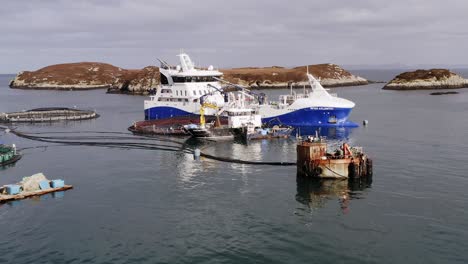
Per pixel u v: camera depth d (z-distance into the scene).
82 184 46.72
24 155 63.78
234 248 30.23
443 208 37.16
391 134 78.38
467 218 34.78
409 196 40.56
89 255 29.52
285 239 31.58
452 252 29.11
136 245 30.97
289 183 45.78
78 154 64.00
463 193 41.09
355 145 67.88
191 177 49.09
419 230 32.66
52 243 31.48
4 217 36.59
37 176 45.12
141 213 37.31
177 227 34.09
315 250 29.78
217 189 44.09
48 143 74.50
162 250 30.11
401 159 56.25
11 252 30.08
